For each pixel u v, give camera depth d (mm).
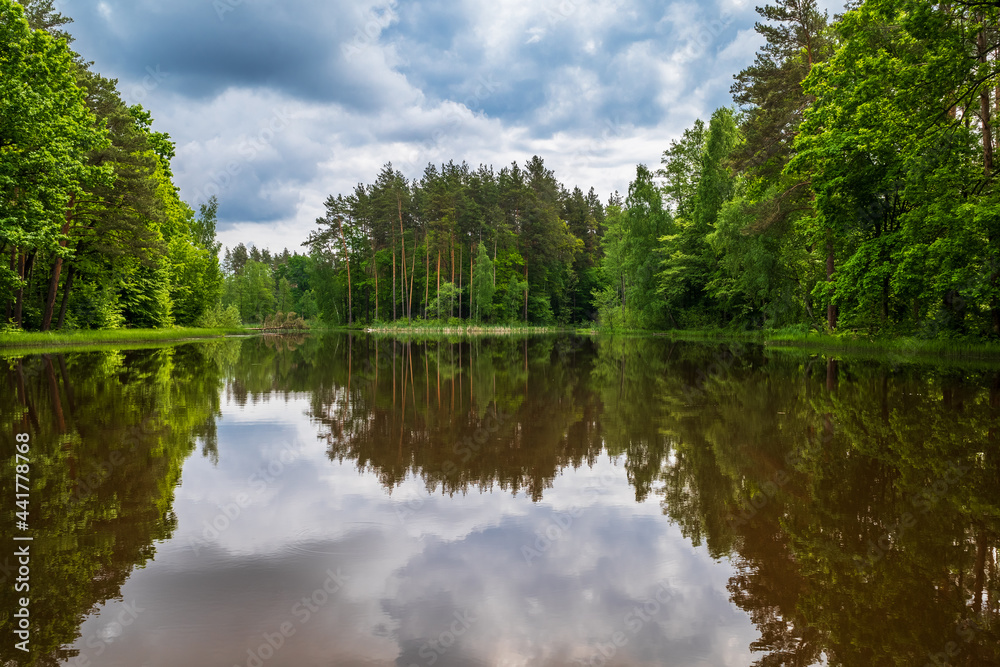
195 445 6668
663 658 2578
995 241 14711
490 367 17312
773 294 30438
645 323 45906
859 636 2807
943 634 2814
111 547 3770
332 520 4316
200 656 2561
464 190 70688
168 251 31156
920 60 15672
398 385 12688
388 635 2758
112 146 26375
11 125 18922
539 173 79312
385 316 78875
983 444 6418
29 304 29656
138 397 10133
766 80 26594
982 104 16969
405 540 3957
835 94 18625
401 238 68250
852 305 23672
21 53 18812
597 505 4695
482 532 4117
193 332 39969
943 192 16156
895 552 3760
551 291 83500
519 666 2469
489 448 6664
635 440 7020
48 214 20547
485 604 3088
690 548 3852
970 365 14672
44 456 6008
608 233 64688
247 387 12039
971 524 4184
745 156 27328
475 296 69188
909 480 5207
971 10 14828
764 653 2648
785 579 3396
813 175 19984
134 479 5258
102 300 32188
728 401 9766
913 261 16188
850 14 17797
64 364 15711
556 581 3371
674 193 46469
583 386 12305
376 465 5895
